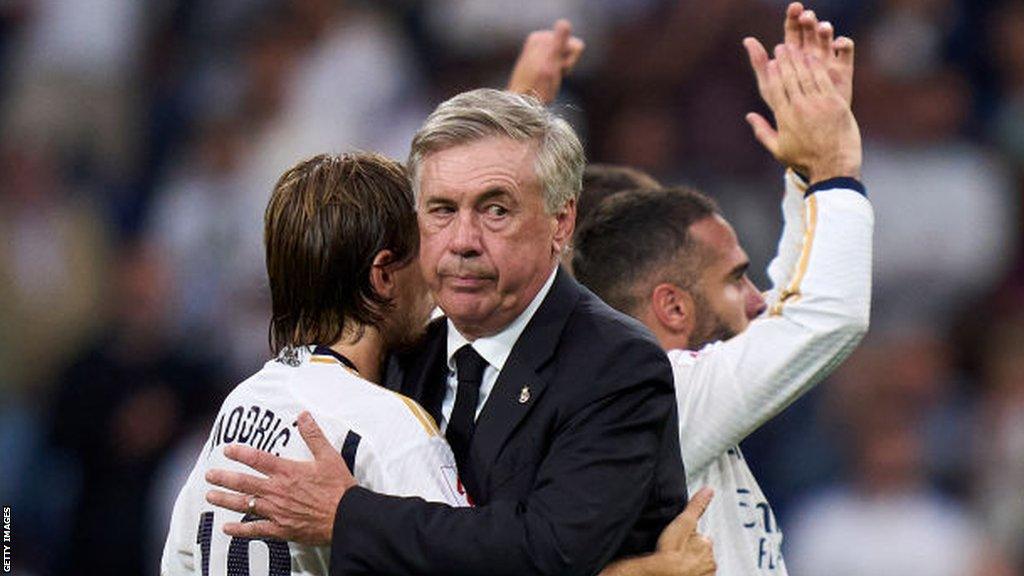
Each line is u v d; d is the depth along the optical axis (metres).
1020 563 20.64
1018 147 25.14
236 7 27.94
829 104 9.46
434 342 8.95
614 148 24.33
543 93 11.54
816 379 9.23
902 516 20.34
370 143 25.47
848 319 9.09
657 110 24.47
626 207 10.14
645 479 8.35
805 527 20.45
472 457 8.53
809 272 9.18
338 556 8.12
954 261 24.02
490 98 8.42
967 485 21.14
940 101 24.98
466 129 8.30
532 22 26.17
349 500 8.13
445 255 8.33
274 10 27.47
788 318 9.19
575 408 8.37
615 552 8.52
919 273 23.98
